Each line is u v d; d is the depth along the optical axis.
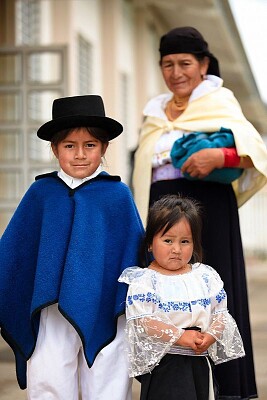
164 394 3.60
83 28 12.03
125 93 15.16
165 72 4.71
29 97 8.80
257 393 4.72
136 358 3.61
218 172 4.46
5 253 3.79
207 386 3.67
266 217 27.70
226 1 13.17
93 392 3.72
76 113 3.75
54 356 3.69
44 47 8.70
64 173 3.82
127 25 15.21
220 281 3.75
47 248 3.68
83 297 3.58
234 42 15.81
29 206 3.83
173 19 16.28
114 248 3.77
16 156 9.23
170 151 4.58
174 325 3.59
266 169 4.51
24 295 3.82
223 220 4.54
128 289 3.65
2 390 5.27
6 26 9.54
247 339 4.59
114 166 13.12
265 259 23.64
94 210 3.73
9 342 3.81
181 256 3.66
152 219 3.67
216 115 4.59
